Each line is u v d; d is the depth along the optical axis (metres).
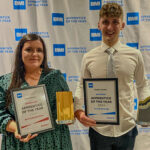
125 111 1.15
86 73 1.24
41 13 1.71
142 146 1.79
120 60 1.15
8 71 1.75
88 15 1.71
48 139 1.01
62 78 1.10
